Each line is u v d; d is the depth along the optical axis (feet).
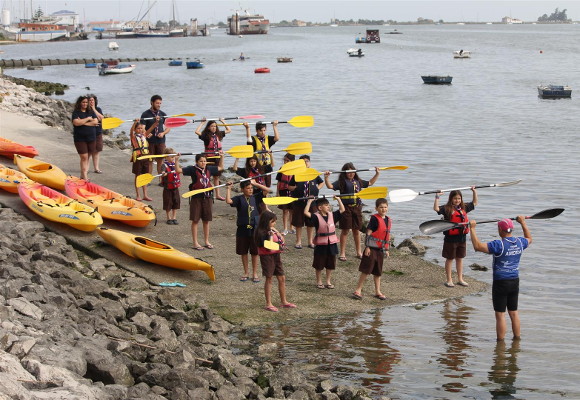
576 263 56.18
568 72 276.00
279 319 41.57
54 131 88.38
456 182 87.92
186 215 58.65
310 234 53.11
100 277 44.42
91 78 261.03
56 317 34.63
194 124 138.51
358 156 105.40
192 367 32.78
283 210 55.31
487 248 39.42
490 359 37.73
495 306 40.11
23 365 27.09
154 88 221.46
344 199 50.70
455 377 35.53
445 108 166.91
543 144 115.34
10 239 47.55
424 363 36.96
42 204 53.36
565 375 35.99
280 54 450.71
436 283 48.93
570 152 107.96
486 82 237.66
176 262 46.42
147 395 28.68
